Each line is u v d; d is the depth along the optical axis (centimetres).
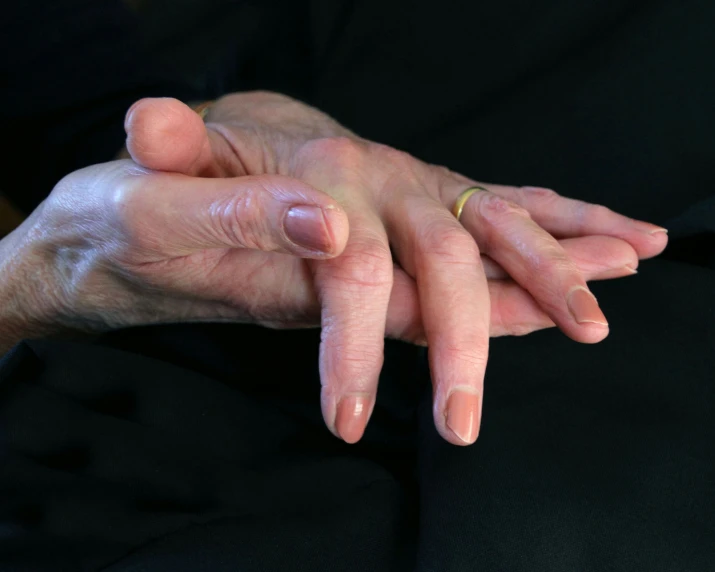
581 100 52
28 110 53
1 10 54
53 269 44
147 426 42
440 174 47
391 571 40
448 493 41
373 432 45
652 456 41
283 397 45
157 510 40
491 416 43
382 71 56
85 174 41
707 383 43
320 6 60
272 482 41
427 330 42
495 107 53
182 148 40
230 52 63
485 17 55
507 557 39
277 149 46
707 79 51
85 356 42
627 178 50
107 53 55
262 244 39
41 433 40
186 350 47
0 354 47
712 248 47
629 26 53
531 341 45
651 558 39
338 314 41
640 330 44
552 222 47
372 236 42
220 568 39
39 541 39
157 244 40
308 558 39
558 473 41
